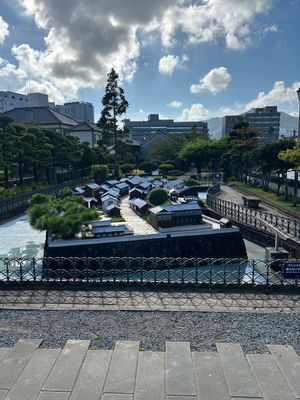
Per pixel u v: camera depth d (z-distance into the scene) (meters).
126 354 5.96
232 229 18.94
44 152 33.59
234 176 49.12
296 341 6.39
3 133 28.17
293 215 22.25
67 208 19.52
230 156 45.16
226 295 8.77
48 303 8.29
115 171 49.12
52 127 56.31
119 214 24.39
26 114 58.28
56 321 7.30
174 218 20.31
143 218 23.48
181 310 7.82
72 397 4.87
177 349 6.11
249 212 24.14
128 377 5.33
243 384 5.14
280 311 7.79
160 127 116.81
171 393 4.95
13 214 26.62
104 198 26.67
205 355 5.93
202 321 7.27
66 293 8.93
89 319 7.39
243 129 46.34
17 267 15.59
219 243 18.66
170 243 17.95
